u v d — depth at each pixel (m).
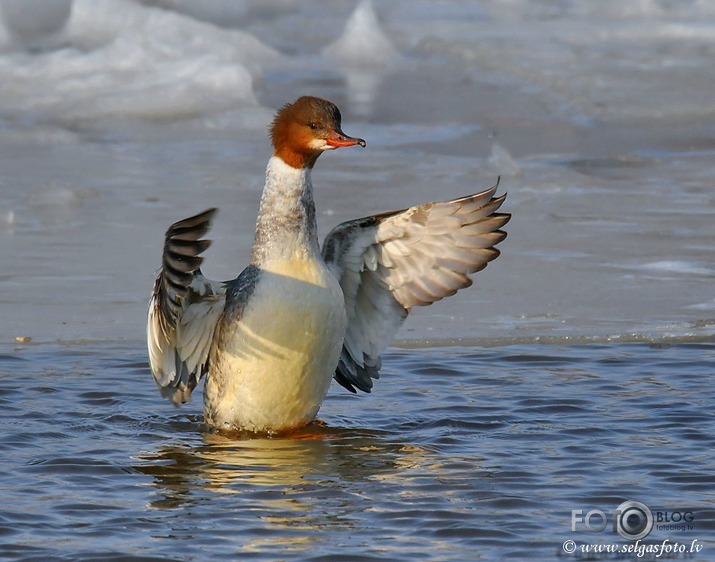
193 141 20.98
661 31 30.52
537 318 12.88
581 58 27.64
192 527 7.54
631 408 10.27
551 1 34.88
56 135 20.97
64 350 11.84
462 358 11.76
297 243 9.38
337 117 9.45
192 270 8.38
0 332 12.27
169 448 9.27
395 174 18.84
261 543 7.27
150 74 24.28
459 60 27.44
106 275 14.05
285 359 9.30
